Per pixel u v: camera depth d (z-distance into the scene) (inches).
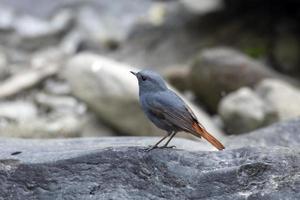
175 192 287.1
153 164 295.6
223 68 693.3
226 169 291.1
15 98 783.1
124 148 305.1
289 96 623.8
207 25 898.1
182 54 856.9
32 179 294.2
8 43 989.8
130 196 286.4
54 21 1051.3
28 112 726.5
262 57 815.7
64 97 773.9
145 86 328.2
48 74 827.4
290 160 292.4
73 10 1080.2
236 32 866.1
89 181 291.6
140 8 1071.0
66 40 984.9
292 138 404.5
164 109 320.8
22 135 595.2
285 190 280.7
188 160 297.6
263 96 637.3
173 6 1005.2
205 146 372.8
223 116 624.1
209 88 701.9
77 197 287.3
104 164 296.5
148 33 920.9
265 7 888.9
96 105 595.8
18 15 1075.3
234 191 284.2
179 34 898.1
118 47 945.5
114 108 582.9
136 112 575.2
